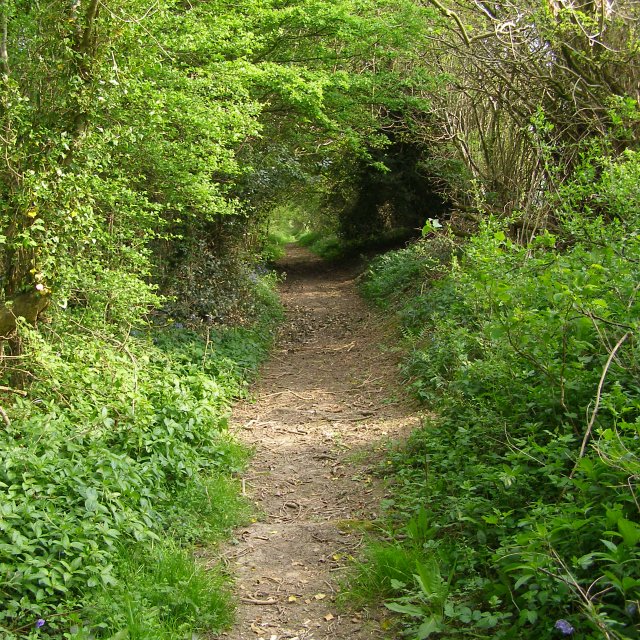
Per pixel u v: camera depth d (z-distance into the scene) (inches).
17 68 239.6
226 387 357.1
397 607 151.1
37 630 142.1
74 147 231.1
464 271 260.7
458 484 194.4
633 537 121.3
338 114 557.6
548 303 195.6
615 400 164.1
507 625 139.0
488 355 230.5
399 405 335.0
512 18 401.1
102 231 274.2
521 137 430.6
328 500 237.1
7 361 238.4
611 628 115.8
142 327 391.9
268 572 189.3
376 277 690.2
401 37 500.7
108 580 159.2
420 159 759.1
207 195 336.8
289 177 590.2
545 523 142.3
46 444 193.8
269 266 989.2
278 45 490.0
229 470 260.7
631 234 198.4
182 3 384.8
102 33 232.7
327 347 507.2
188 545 199.2
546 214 339.9
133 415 233.3
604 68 366.6
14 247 218.1
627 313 178.5
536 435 185.0
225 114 329.4
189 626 157.3
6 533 158.9
